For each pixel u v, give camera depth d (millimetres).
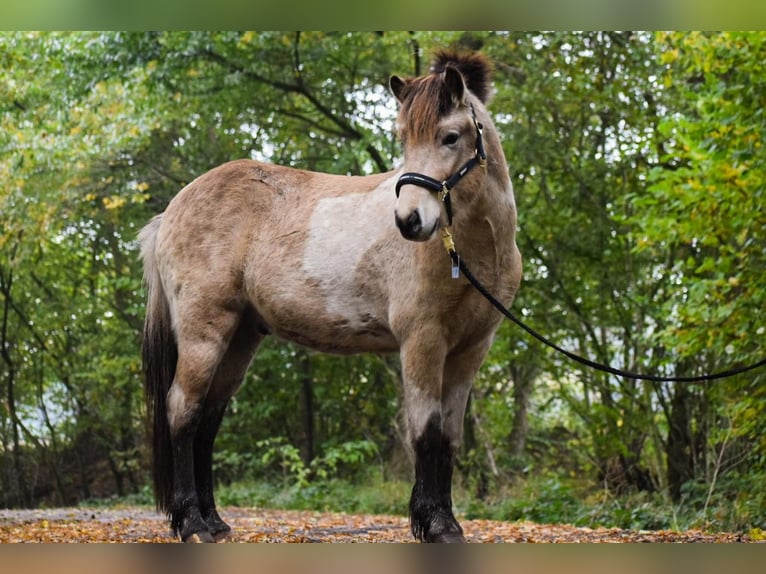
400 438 15984
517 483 13820
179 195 6594
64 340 21250
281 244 6066
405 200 4859
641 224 10070
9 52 13656
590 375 13375
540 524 9789
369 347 5949
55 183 15633
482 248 5297
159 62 14812
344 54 15000
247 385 17469
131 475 21125
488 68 5590
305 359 17594
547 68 13336
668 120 9945
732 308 8727
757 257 9039
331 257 5836
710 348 9359
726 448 10852
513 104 13383
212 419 6496
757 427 9234
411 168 4938
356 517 11195
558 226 13391
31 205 15711
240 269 6230
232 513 12258
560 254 13539
